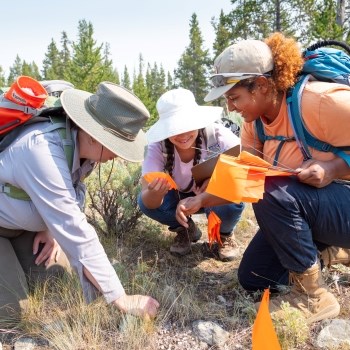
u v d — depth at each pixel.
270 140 2.47
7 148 2.11
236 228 3.78
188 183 3.03
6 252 2.44
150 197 2.83
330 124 2.10
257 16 35.59
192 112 2.62
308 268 2.24
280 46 2.20
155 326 2.25
